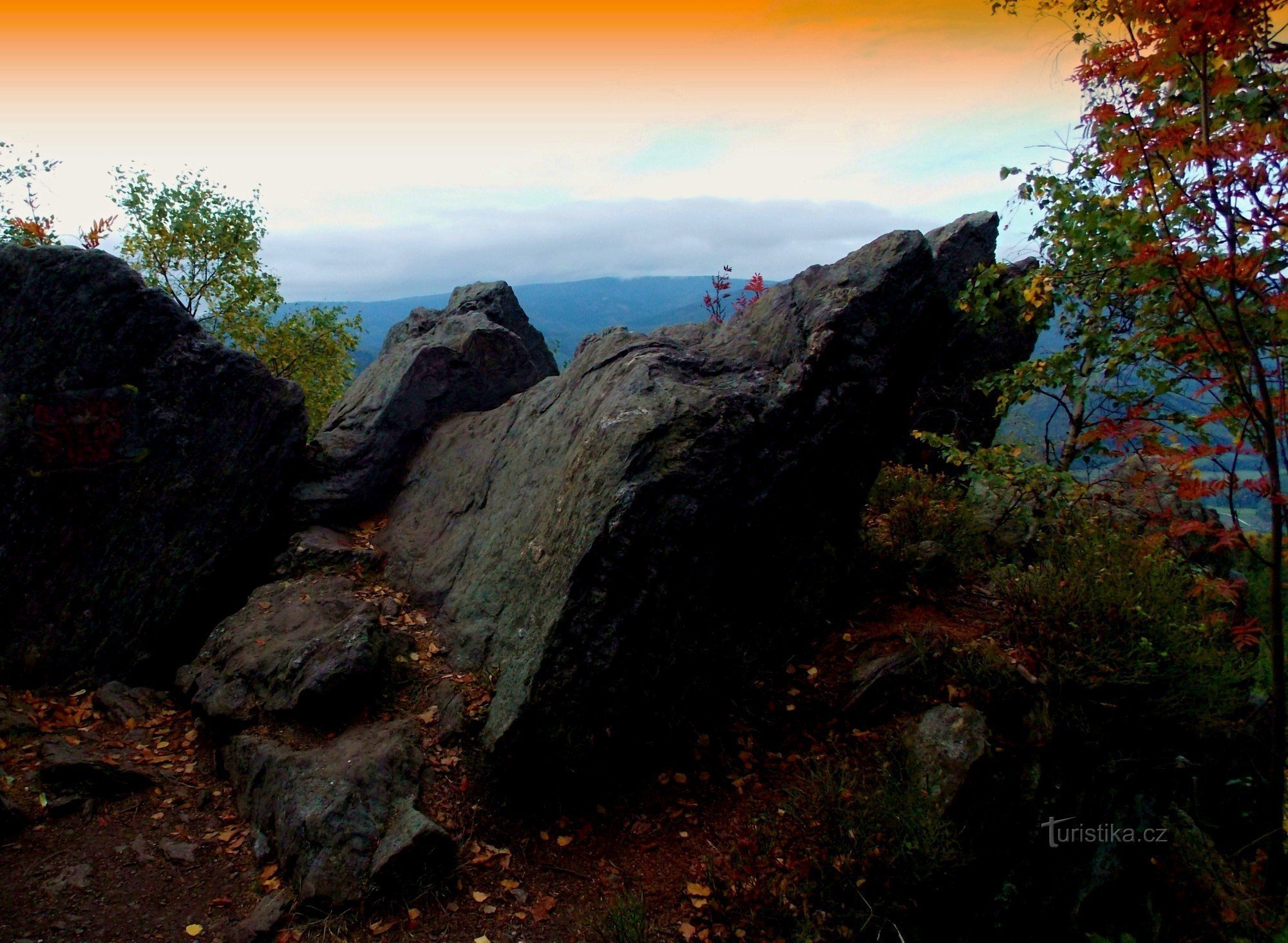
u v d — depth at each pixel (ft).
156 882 14.06
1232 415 14.03
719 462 17.49
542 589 17.63
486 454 25.20
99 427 21.50
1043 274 22.20
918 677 17.44
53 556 20.79
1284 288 13.07
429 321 40.01
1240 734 17.42
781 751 17.02
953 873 13.94
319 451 26.73
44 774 16.11
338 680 17.10
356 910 13.24
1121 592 17.67
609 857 14.93
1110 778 16.11
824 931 12.96
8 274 21.16
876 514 26.43
